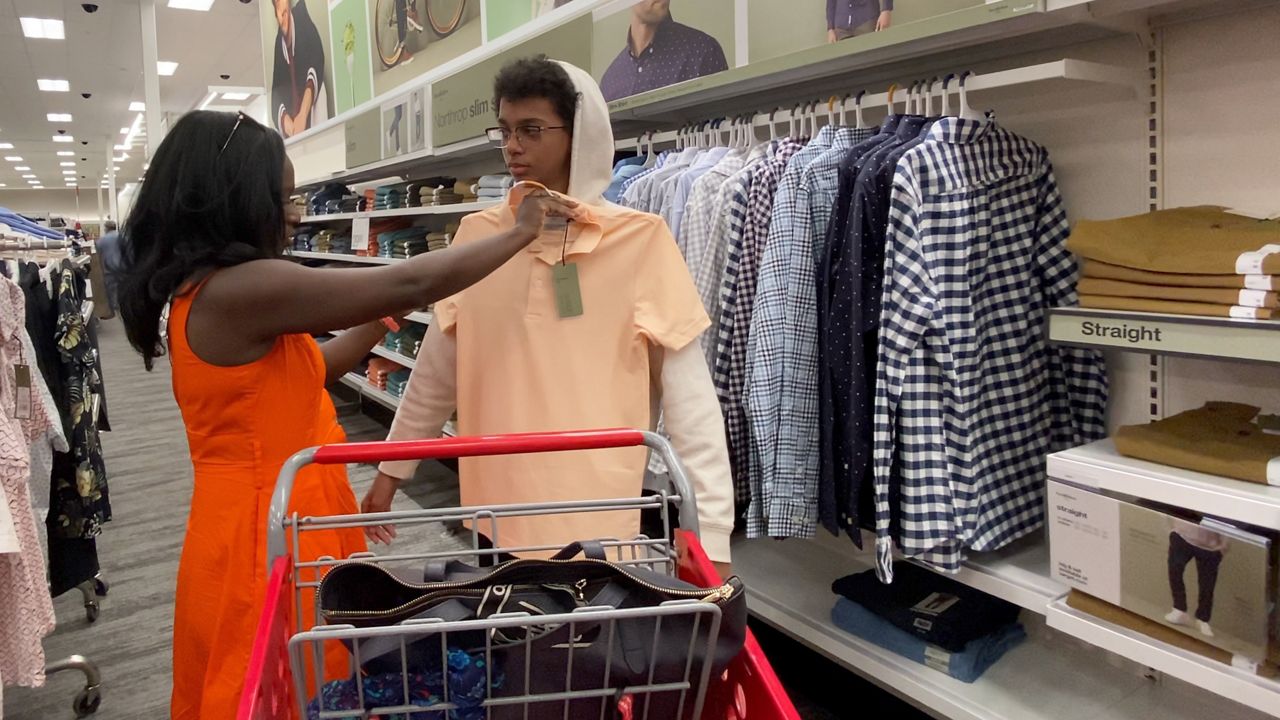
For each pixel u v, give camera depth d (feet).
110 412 21.98
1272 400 5.43
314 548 4.33
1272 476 4.12
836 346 5.75
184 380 4.14
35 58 35.91
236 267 3.98
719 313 6.77
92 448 8.77
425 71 15.42
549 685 2.57
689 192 7.09
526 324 4.61
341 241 18.61
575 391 4.53
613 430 3.48
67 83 41.88
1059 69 5.15
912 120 5.78
